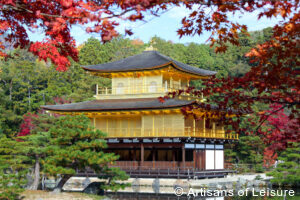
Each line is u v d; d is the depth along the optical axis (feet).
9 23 53.36
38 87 348.59
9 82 334.44
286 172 180.55
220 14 45.29
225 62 387.96
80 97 307.17
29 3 48.06
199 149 197.26
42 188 179.73
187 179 180.96
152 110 186.91
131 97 210.18
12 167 171.53
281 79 45.52
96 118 214.07
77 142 135.95
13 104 319.68
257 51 46.21
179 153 193.77
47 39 57.31
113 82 219.82
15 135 295.28
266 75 45.91
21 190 121.29
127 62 224.12
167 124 190.80
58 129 136.98
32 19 49.98
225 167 227.40
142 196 154.40
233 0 39.78
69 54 59.52
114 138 196.54
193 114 57.62
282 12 41.55
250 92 189.47
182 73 209.97
